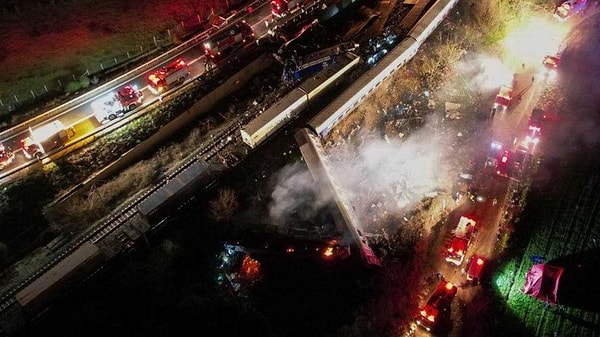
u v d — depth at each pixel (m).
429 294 37.12
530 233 39.09
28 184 41.47
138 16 55.78
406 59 49.00
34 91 47.88
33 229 39.53
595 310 34.34
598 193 39.78
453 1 53.19
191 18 55.22
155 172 42.78
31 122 45.69
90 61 50.91
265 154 43.59
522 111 47.16
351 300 35.81
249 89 49.41
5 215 39.94
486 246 39.16
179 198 39.72
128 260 38.09
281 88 48.59
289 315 35.44
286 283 36.69
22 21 54.56
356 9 56.53
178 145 44.78
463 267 38.28
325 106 46.22
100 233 39.12
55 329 34.88
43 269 37.06
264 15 56.09
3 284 36.66
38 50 51.50
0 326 34.47
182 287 36.78
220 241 39.00
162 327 34.56
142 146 44.12
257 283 36.81
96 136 44.62
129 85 49.19
